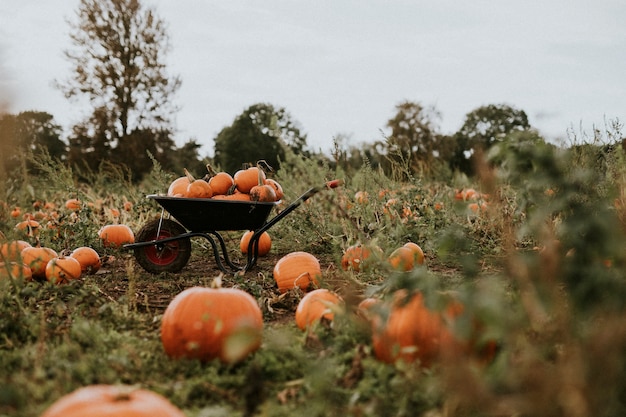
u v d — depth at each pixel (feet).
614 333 7.54
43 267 20.80
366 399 9.62
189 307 11.94
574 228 9.37
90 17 109.19
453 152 104.78
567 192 9.73
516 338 9.61
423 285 9.89
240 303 12.13
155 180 38.73
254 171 22.86
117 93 111.04
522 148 9.87
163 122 113.29
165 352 12.18
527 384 8.22
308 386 9.95
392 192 31.17
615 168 17.93
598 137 19.52
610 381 7.47
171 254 23.06
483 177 10.06
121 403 7.43
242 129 144.97
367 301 13.21
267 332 13.39
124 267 25.09
